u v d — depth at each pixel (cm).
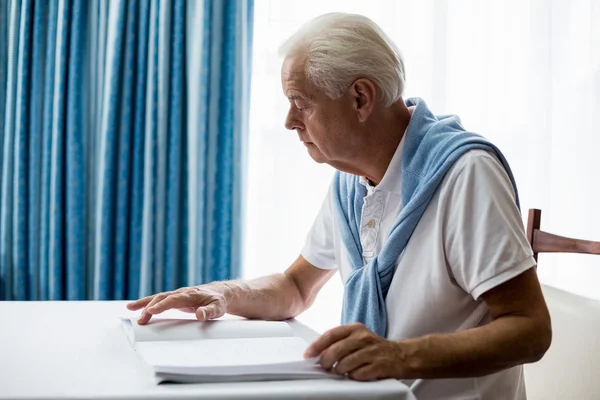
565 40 256
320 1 243
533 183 257
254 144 244
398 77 112
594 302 127
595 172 258
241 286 125
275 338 98
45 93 227
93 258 233
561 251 142
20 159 224
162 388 75
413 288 109
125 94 228
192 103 231
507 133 256
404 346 85
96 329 109
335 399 75
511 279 96
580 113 257
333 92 108
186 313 123
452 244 103
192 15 232
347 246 122
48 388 74
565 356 126
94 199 232
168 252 231
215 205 235
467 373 86
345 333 85
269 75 242
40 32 225
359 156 115
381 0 247
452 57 253
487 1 254
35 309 127
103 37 228
